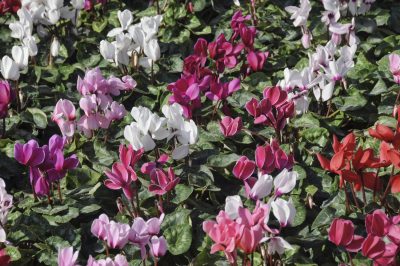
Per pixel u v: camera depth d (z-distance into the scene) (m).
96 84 4.48
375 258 3.16
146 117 3.82
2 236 3.72
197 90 4.33
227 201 3.33
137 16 6.52
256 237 3.09
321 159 3.64
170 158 4.43
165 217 3.96
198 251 3.85
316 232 3.84
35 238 3.93
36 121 5.08
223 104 4.84
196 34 6.22
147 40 5.30
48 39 6.11
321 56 4.75
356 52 5.84
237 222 3.18
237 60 5.41
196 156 4.42
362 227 3.84
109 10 6.70
